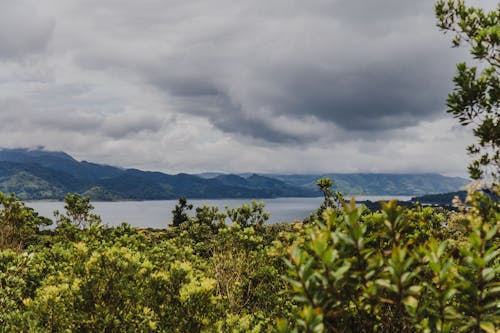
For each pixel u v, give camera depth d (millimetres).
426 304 2406
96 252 4574
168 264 6691
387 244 3359
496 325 2410
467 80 4953
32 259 6637
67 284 4613
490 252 2377
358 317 2824
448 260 2555
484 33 4738
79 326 4254
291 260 2424
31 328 4484
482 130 4922
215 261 7695
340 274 2258
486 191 3703
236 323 5660
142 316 4367
